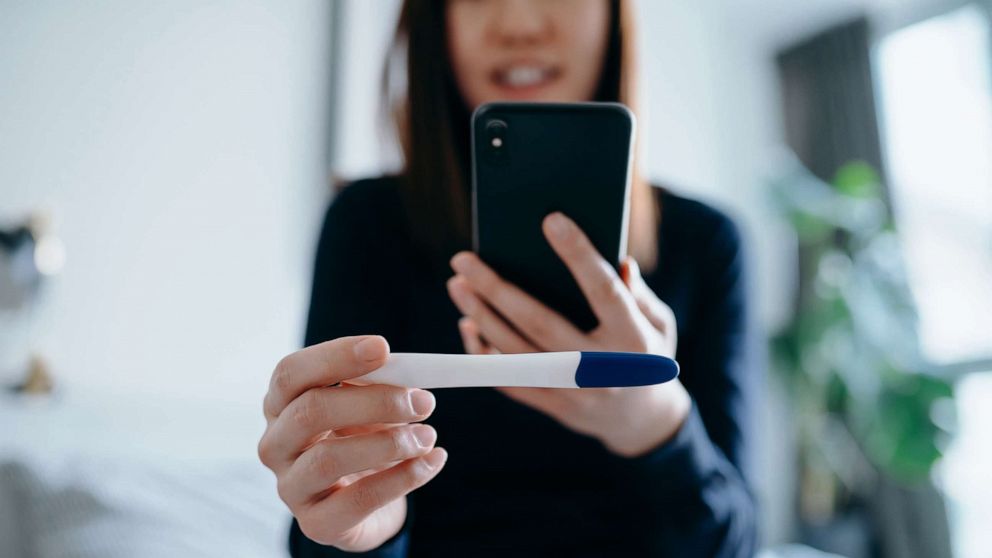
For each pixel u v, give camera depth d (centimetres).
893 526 237
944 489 233
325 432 42
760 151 272
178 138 174
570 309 55
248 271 176
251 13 186
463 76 78
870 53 262
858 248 249
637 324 49
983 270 236
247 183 179
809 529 243
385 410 39
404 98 83
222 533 115
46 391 149
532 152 53
